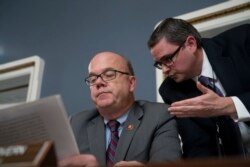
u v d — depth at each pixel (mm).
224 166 388
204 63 1280
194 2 1769
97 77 1271
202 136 1245
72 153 736
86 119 1304
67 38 2334
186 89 1326
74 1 2408
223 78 1203
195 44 1266
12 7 2812
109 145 1187
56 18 2469
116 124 1247
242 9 1560
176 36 1243
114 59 1312
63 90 2188
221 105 1033
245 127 1202
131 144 1129
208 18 1646
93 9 2266
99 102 1228
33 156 508
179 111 1062
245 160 382
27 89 2320
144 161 1082
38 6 2631
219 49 1290
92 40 2180
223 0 1674
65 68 2250
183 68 1251
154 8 1938
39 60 2350
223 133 1220
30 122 731
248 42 1269
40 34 2514
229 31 1376
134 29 1988
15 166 500
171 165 419
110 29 2109
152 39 1298
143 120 1195
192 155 1212
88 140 1205
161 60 1274
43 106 707
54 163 522
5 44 2705
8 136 758
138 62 1891
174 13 1829
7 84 2441
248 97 1056
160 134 1132
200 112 1047
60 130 721
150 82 1804
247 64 1205
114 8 2146
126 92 1265
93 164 705
